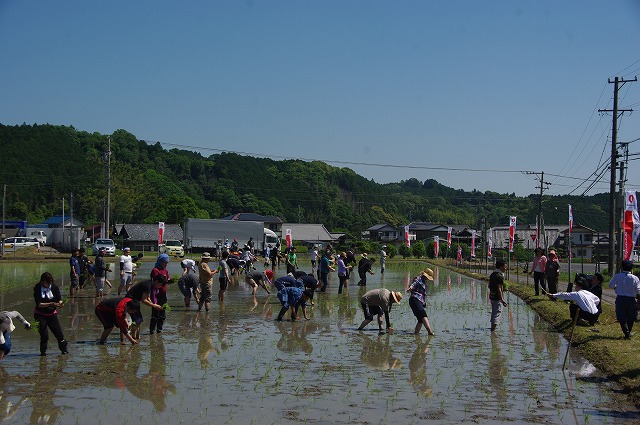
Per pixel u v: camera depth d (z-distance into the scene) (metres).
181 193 113.38
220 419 8.77
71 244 65.56
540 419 8.92
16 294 25.80
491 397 10.06
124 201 95.81
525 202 131.38
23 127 106.62
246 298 25.09
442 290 31.25
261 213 120.81
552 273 22.61
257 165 138.00
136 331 14.87
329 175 146.12
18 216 92.62
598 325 16.33
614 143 36.94
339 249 85.56
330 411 9.18
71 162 100.50
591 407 9.55
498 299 16.88
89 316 19.19
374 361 12.76
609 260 37.34
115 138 121.50
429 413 9.14
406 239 83.12
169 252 68.75
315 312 20.86
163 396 9.95
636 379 10.76
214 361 12.62
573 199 105.88
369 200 148.50
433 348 14.26
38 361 12.52
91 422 8.63
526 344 14.85
